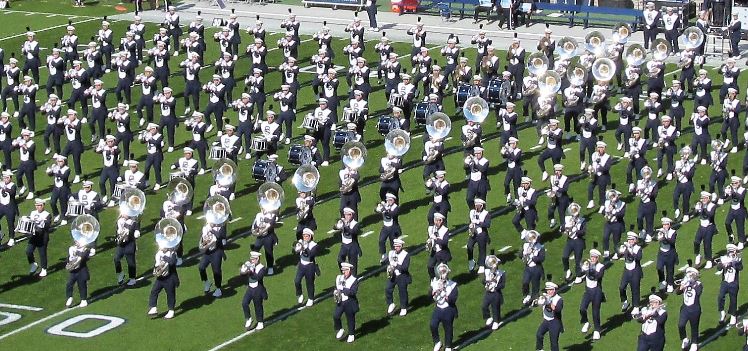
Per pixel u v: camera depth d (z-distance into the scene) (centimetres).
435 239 6072
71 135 7512
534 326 5888
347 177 6750
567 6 9638
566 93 7688
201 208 7112
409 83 7844
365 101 7750
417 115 7625
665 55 8019
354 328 5809
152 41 9812
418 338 5831
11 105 8731
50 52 9731
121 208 6378
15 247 6775
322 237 6744
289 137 7850
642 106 8188
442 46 9412
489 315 5872
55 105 7788
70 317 6091
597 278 5722
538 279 5988
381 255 6431
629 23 9594
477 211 6269
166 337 5891
